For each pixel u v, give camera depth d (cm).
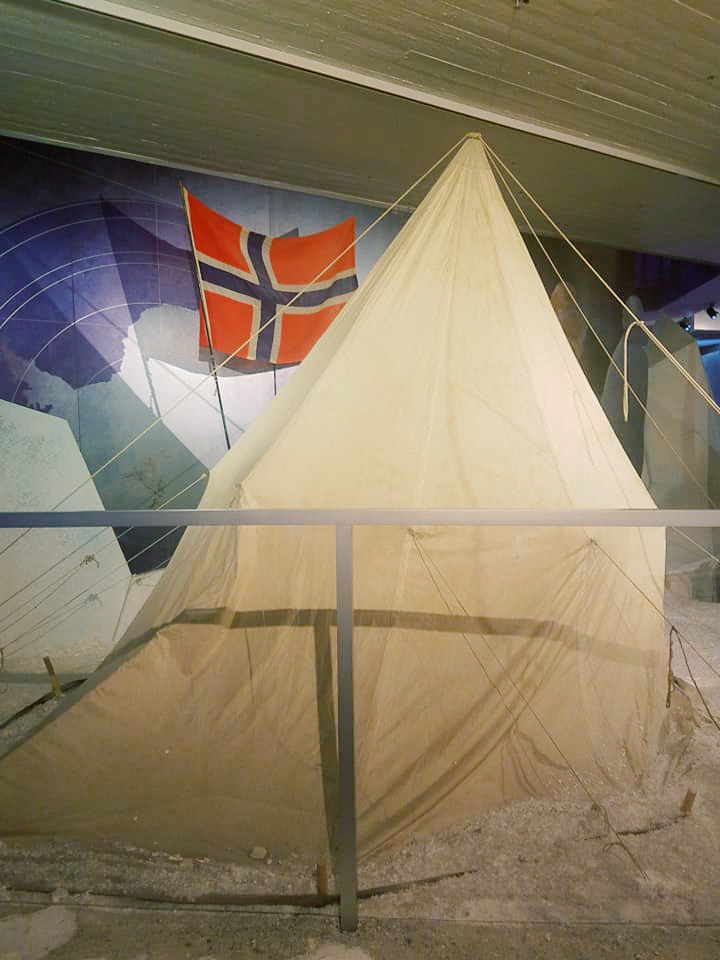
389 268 282
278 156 474
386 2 320
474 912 161
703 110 431
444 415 242
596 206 580
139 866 179
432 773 202
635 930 155
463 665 212
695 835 195
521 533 223
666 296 725
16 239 436
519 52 363
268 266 492
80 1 314
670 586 532
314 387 245
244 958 146
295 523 153
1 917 160
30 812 191
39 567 397
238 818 189
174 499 488
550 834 194
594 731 228
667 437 610
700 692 290
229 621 207
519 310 279
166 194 485
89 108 407
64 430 441
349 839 152
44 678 333
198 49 352
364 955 146
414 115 423
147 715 200
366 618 208
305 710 199
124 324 470
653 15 337
